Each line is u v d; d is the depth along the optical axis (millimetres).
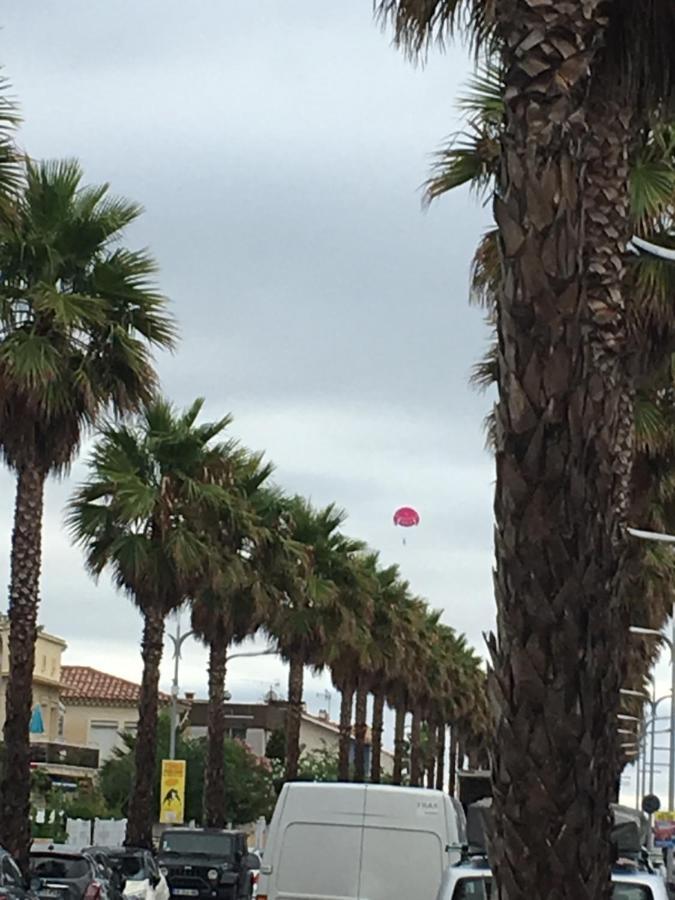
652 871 13984
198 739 83875
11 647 24531
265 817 74875
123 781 70812
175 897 34094
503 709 7594
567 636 7520
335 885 16484
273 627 46094
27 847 23766
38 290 24375
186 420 34750
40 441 24703
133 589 34562
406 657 59250
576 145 7867
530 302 7633
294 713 48812
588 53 8047
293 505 45812
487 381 26109
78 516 33969
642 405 24719
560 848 7480
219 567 35375
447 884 12758
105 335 24797
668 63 11016
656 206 18781
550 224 7672
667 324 19875
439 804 16594
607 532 7711
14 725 24203
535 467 7562
